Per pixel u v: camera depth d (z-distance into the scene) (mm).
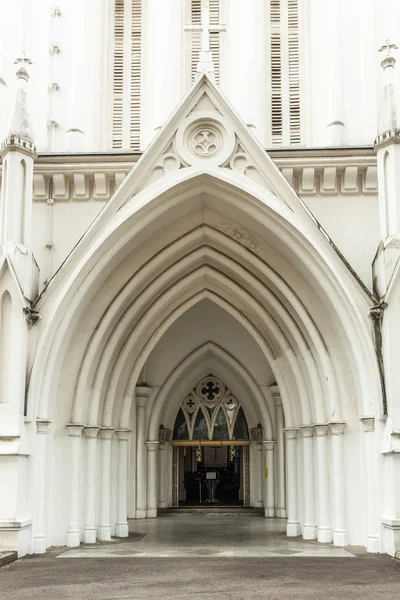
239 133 14242
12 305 13289
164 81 16047
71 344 14625
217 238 15297
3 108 16078
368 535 13344
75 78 16062
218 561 12039
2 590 9461
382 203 13742
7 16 16484
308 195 14891
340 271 13906
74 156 14656
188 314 21141
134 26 16609
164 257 15180
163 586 9711
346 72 15938
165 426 21906
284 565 11586
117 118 16266
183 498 22422
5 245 13430
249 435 22000
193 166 14102
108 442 15477
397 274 13227
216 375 22234
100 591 9352
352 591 9336
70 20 16516
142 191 14102
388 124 13719
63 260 14820
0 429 12906
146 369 20828
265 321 16016
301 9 16516
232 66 16219
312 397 15461
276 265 15062
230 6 16453
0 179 14781
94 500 14656
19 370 13086
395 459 12711
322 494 14562
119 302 14961
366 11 16062
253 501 21578
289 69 16312
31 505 13078
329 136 15625
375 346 13555
